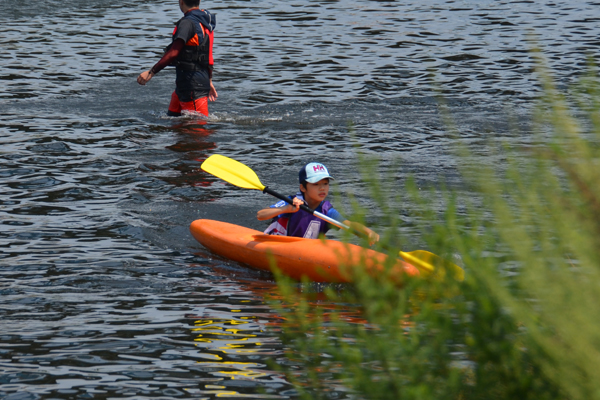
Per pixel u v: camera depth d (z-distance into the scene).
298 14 72.31
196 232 20.86
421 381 9.73
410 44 57.97
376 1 80.06
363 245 10.82
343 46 57.41
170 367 13.27
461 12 72.62
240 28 65.12
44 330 14.88
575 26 63.97
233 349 13.95
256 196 25.48
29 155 29.64
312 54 54.59
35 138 32.50
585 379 8.99
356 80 46.72
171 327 15.05
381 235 20.34
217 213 23.56
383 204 11.73
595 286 9.13
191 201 24.66
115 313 15.80
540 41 57.62
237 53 55.00
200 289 17.42
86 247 20.03
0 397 12.24
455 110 39.09
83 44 57.34
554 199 9.91
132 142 32.41
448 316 9.91
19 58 51.53
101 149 31.05
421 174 27.48
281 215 20.94
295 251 18.36
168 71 49.62
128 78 46.88
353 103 41.09
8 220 21.98
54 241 20.38
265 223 22.91
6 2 77.06
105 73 48.06
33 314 15.67
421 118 37.56
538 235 9.68
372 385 9.99
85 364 13.41
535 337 9.15
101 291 17.08
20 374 13.02
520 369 9.66
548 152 10.51
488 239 10.33
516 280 9.77
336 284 17.83
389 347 9.92
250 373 12.92
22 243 20.11
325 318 15.32
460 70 49.06
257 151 31.47
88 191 25.27
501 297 9.54
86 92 42.75
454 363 10.16
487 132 34.28
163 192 25.50
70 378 12.89
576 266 9.59
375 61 52.19
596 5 75.44
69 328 14.98
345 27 65.50
